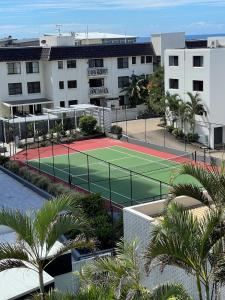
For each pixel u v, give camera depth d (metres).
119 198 37.56
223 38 75.38
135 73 76.50
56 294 12.50
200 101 57.59
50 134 58.75
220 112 57.12
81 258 24.12
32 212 14.66
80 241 14.30
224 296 16.11
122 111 70.50
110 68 74.50
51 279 18.88
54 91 70.62
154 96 68.38
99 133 61.31
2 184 40.34
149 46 77.25
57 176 44.31
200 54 56.94
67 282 20.83
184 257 11.77
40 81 71.69
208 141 56.44
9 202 35.31
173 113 61.00
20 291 18.09
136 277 13.62
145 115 71.44
